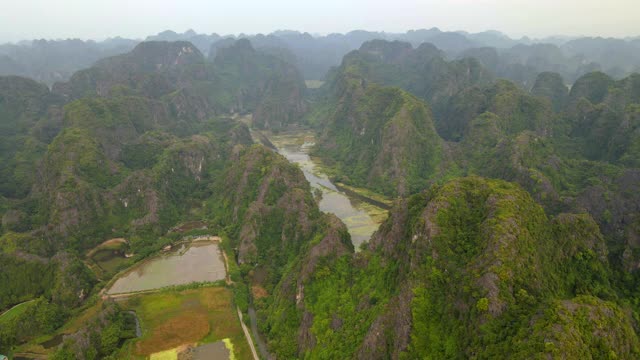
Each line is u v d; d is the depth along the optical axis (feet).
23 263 413.39
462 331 239.50
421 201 323.98
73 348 320.70
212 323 369.71
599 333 211.00
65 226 497.87
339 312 310.65
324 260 354.33
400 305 262.88
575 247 300.61
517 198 295.48
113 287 428.15
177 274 452.76
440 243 274.77
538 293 243.81
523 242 261.44
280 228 495.00
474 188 308.60
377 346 260.62
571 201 475.31
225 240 510.17
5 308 390.42
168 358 329.31
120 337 350.84
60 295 391.04
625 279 303.07
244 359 326.65
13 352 337.52
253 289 421.18
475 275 248.52
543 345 201.57
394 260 310.24
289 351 316.40
